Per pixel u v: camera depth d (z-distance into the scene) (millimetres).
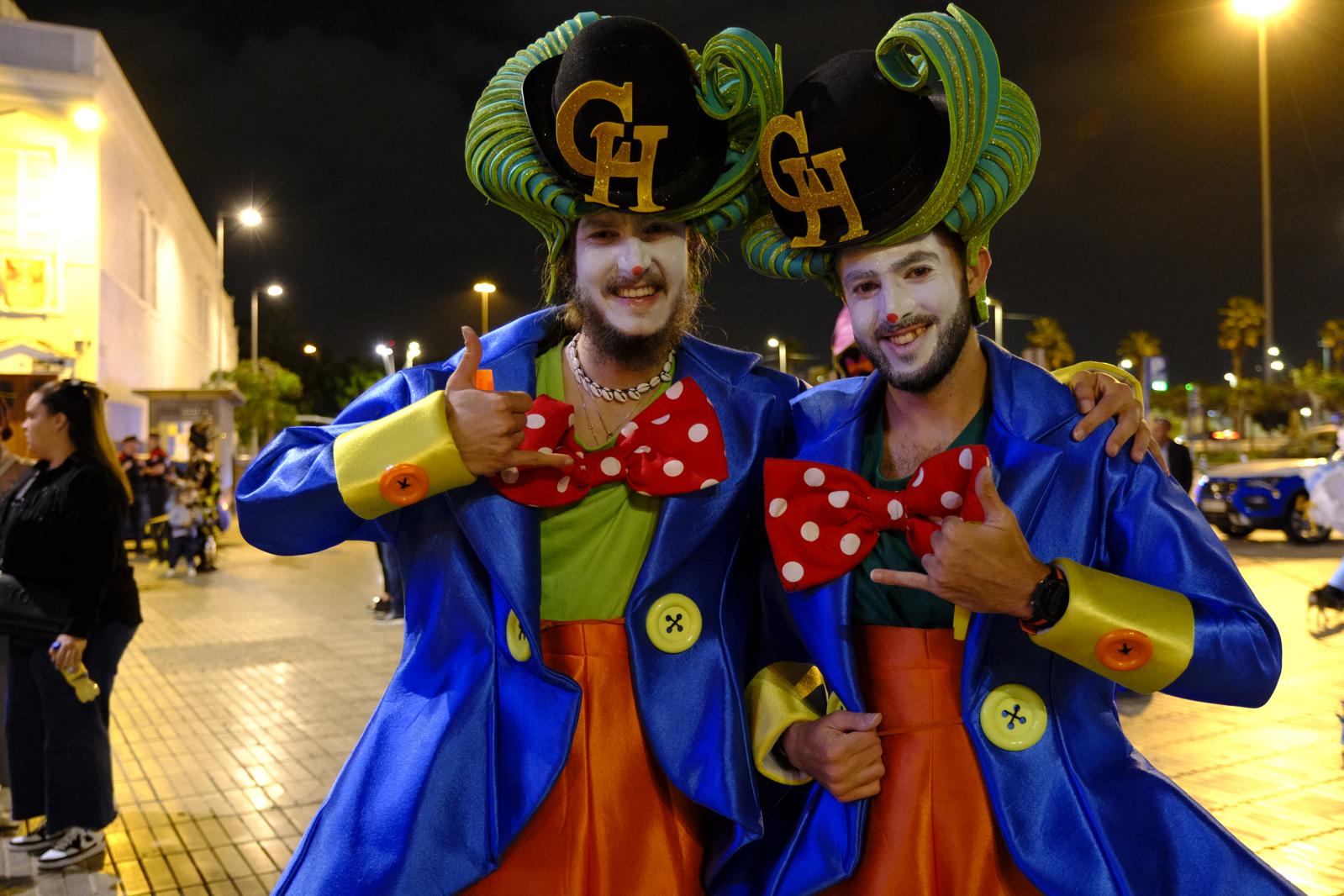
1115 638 1479
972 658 1611
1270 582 9719
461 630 1791
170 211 28828
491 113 1885
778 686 1857
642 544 1843
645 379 1940
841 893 1679
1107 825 1591
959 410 1762
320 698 6211
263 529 1817
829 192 1629
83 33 18969
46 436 3848
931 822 1628
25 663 3922
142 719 5773
